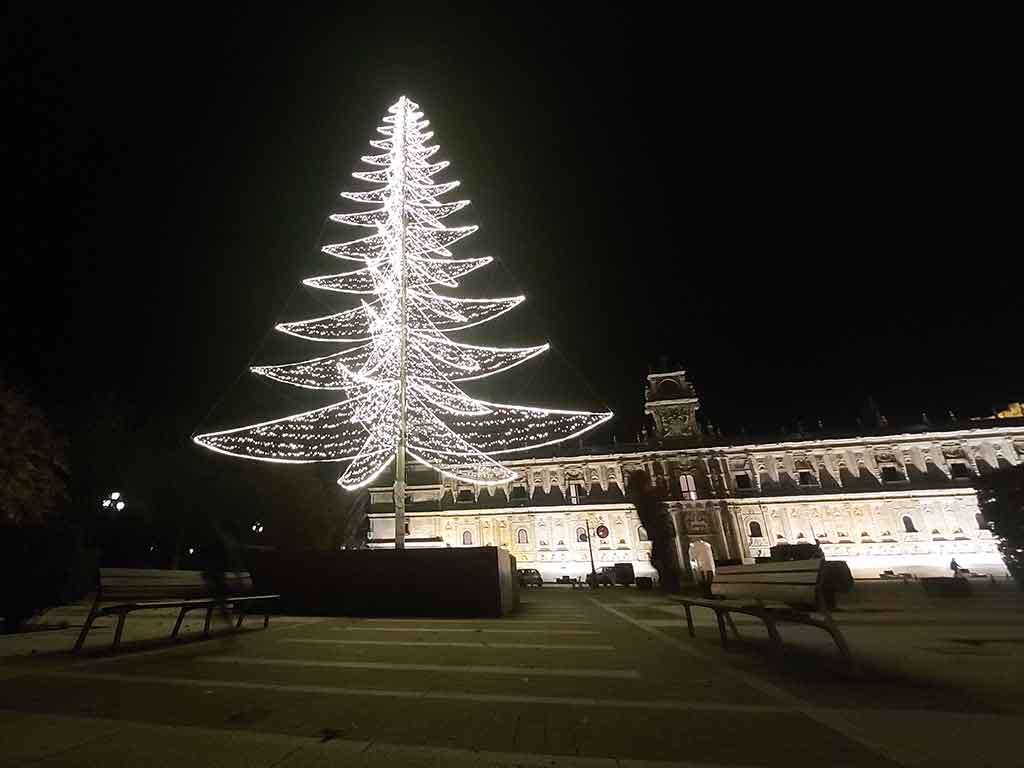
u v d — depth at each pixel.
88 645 8.07
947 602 17.41
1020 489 23.52
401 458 23.72
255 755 3.51
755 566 7.76
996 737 3.71
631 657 7.04
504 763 3.34
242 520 30.91
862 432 58.66
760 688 5.22
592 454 61.81
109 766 3.34
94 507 27.22
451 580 13.36
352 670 6.19
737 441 59.75
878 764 3.23
